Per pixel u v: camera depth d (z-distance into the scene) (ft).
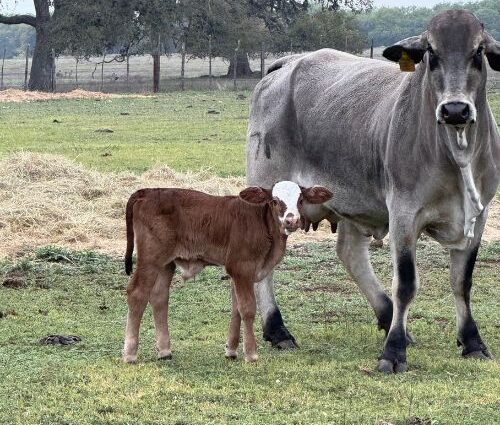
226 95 168.55
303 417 24.97
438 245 49.60
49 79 192.85
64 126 110.63
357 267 35.22
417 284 30.14
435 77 28.25
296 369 29.25
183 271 30.55
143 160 78.69
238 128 106.63
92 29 184.34
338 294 40.34
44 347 31.71
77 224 50.83
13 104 147.95
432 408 25.66
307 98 34.81
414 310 37.58
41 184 56.70
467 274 31.19
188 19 196.85
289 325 35.53
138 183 59.41
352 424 24.52
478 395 26.81
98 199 55.72
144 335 33.65
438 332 34.47
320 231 52.31
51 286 40.83
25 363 29.86
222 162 77.20
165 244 29.96
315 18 216.54
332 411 25.43
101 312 36.83
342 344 32.89
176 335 33.63
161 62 321.32
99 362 29.96
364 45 216.54
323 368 29.43
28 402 26.25
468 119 27.30
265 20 220.64
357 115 32.48
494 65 29.17
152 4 183.21
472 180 28.91
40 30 192.75
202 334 33.73
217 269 43.78
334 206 33.94
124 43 193.47
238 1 209.87
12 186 56.34
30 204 52.60
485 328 34.99
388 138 30.50
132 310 29.96
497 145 30.53
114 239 50.01
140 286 29.91
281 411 25.54
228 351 30.48
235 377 28.53
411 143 29.68
